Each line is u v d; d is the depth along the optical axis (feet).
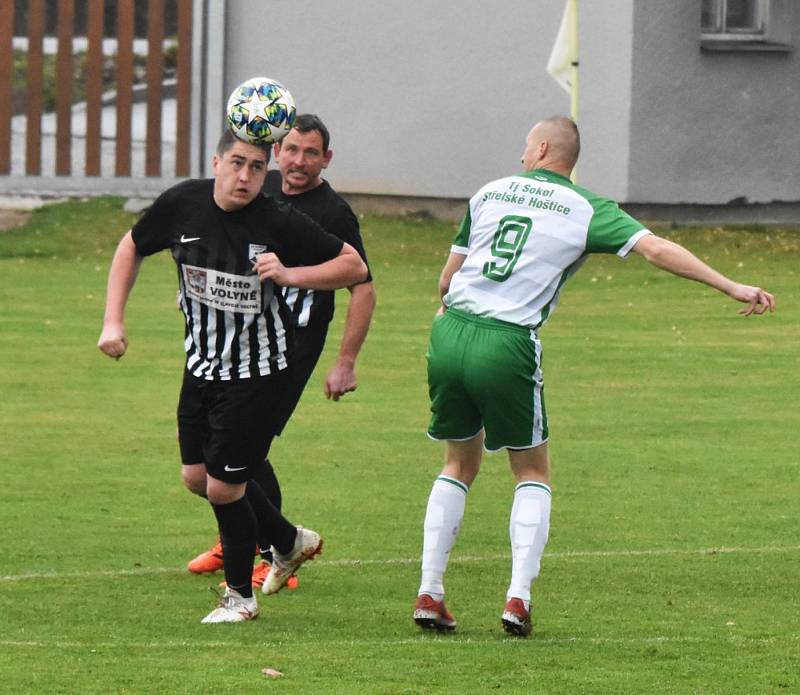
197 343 62.90
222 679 52.29
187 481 65.57
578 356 140.77
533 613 65.82
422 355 141.28
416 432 110.32
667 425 112.78
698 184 210.59
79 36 256.93
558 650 57.57
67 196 221.87
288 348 63.10
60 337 146.61
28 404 117.70
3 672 53.01
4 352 138.82
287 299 72.38
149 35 222.07
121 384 126.11
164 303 166.91
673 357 140.46
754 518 86.28
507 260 61.77
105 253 198.59
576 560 76.54
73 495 90.43
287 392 63.36
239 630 62.39
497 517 86.74
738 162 212.02
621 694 51.11
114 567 74.69
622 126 207.51
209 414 63.26
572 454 103.09
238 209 61.05
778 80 212.43
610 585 71.36
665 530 83.41
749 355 141.79
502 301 61.52
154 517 85.61
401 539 81.30
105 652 56.65
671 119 208.54
